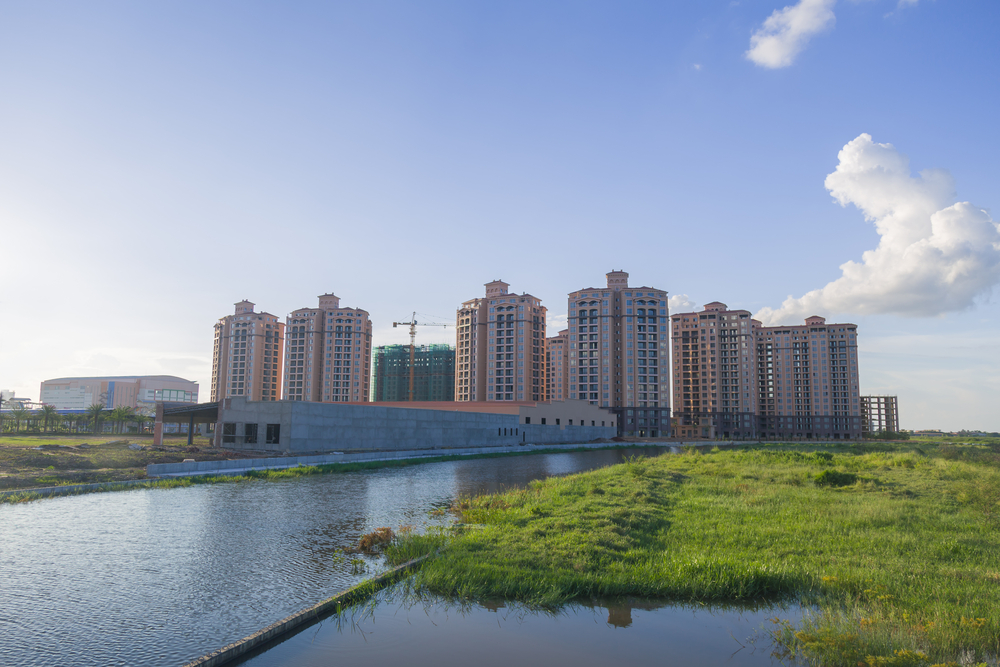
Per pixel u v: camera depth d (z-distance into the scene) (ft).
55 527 58.03
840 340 603.26
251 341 618.85
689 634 31.04
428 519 65.62
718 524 55.88
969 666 25.17
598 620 33.06
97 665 27.14
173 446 160.66
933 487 80.38
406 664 27.14
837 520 57.16
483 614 33.83
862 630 29.09
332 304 622.95
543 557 43.01
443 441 224.33
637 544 48.21
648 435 477.36
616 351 495.82
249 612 34.37
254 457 134.82
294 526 60.54
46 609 34.58
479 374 554.46
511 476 122.62
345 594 35.53
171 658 28.07
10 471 95.20
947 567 40.24
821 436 590.14
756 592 37.22
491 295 567.18
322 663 27.22
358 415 179.11
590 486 83.56
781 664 27.48
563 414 347.97
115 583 39.73
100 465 110.01
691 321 579.89
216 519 63.67
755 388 561.02
